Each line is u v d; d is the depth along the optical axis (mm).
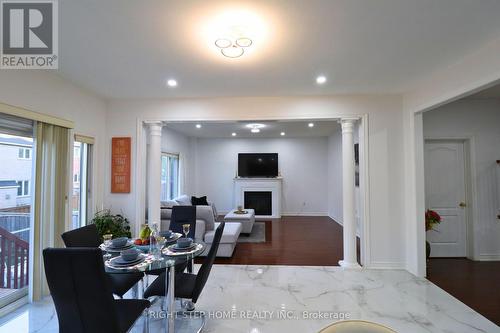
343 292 2949
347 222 3729
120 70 2805
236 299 2797
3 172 2598
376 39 2172
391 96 3672
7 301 2568
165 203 5016
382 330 1023
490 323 2344
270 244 4949
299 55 2457
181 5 1703
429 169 4164
